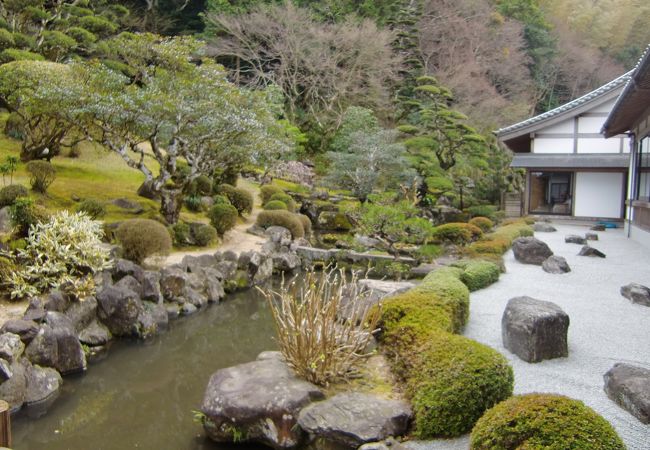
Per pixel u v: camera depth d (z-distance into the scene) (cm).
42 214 762
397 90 2367
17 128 1336
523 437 237
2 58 1267
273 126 1427
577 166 1638
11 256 652
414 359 362
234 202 1395
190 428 423
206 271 891
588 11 3519
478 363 321
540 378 394
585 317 556
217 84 1073
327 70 2262
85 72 1025
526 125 1725
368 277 1041
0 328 518
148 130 995
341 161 1703
